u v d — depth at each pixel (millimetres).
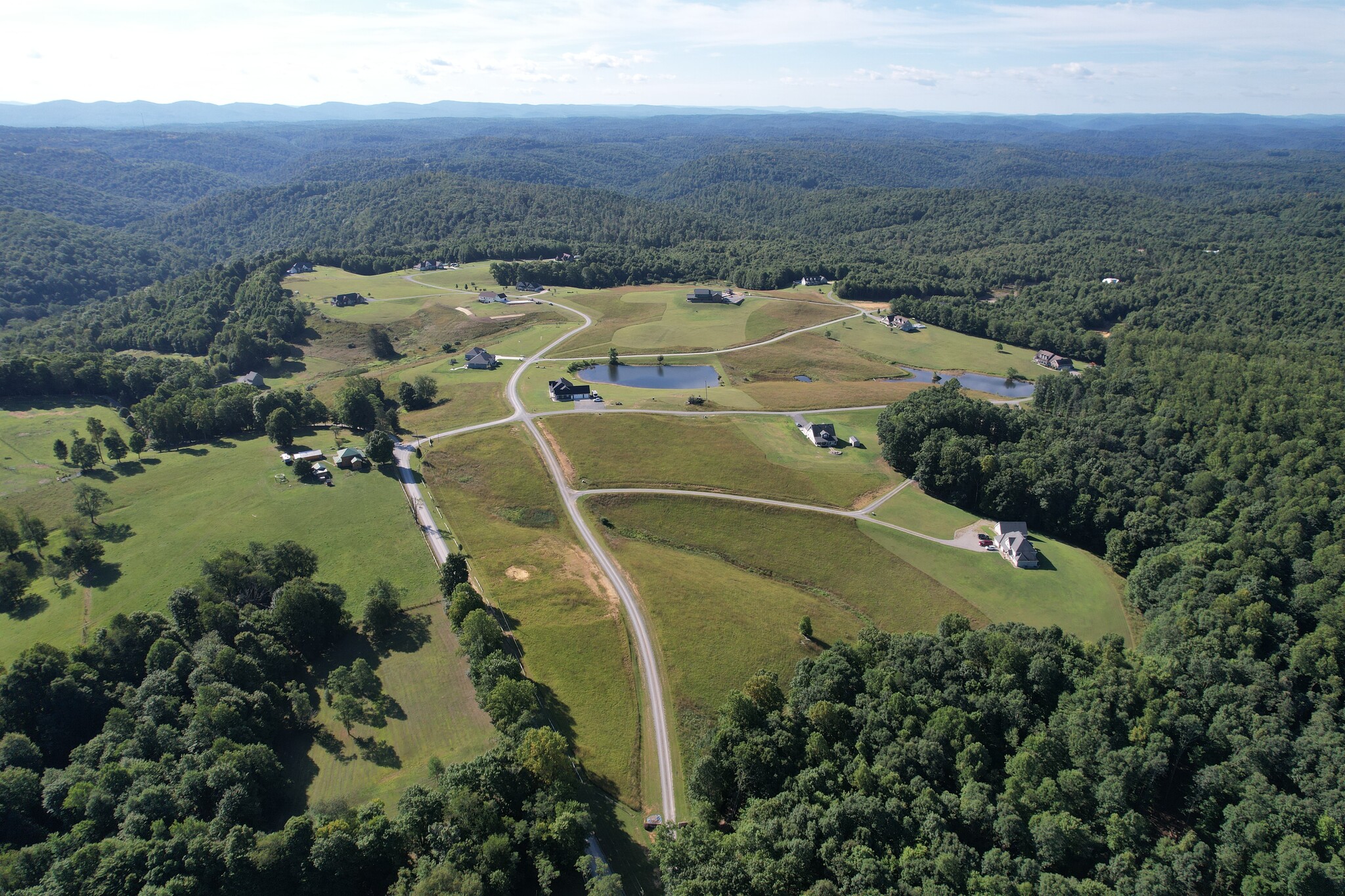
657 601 115750
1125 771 76000
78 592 113562
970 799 72125
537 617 110938
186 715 85250
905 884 64500
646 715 94375
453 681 97625
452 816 72500
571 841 69625
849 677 91000
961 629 103125
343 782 82438
